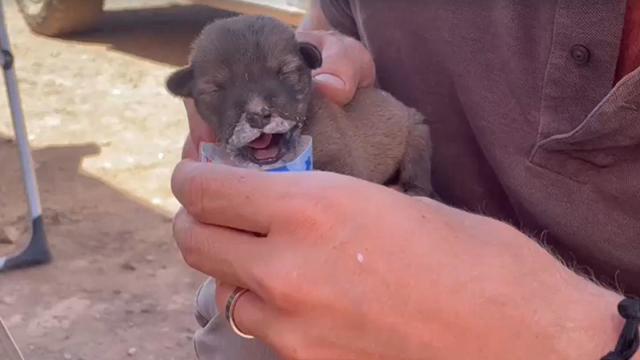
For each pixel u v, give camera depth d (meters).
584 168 0.56
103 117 2.38
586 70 0.56
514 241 0.48
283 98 0.66
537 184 0.59
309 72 0.69
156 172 2.06
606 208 0.56
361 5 0.74
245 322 0.47
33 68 2.78
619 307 0.44
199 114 0.70
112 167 2.08
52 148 2.18
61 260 1.65
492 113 0.62
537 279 0.46
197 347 0.71
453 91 0.69
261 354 0.63
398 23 0.71
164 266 1.65
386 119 0.74
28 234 1.76
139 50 2.96
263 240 0.46
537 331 0.45
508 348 0.44
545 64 0.58
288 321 0.45
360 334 0.45
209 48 0.69
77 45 3.03
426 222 0.46
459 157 0.71
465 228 0.48
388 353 0.45
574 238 0.58
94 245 1.72
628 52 0.55
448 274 0.45
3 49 1.52
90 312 1.50
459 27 0.64
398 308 0.44
